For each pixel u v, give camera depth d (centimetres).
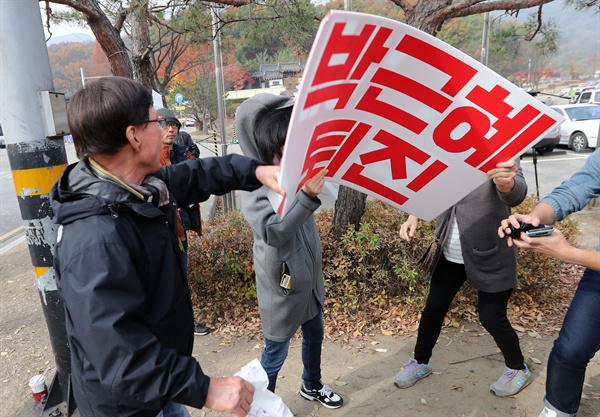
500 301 220
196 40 394
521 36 367
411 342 297
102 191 108
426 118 129
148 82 506
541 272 338
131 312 101
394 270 325
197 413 242
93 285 97
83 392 114
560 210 164
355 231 339
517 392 239
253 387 110
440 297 233
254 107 185
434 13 295
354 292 325
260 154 173
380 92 117
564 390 164
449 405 235
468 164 146
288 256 182
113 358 97
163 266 117
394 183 154
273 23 358
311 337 221
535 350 281
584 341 157
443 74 116
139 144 114
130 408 113
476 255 211
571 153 1230
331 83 98
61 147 218
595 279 159
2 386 275
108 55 428
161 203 121
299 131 98
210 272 337
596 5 327
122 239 105
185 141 380
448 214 222
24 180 210
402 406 237
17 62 199
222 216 438
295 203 151
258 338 313
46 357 308
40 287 224
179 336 124
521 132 135
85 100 107
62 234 106
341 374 267
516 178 185
